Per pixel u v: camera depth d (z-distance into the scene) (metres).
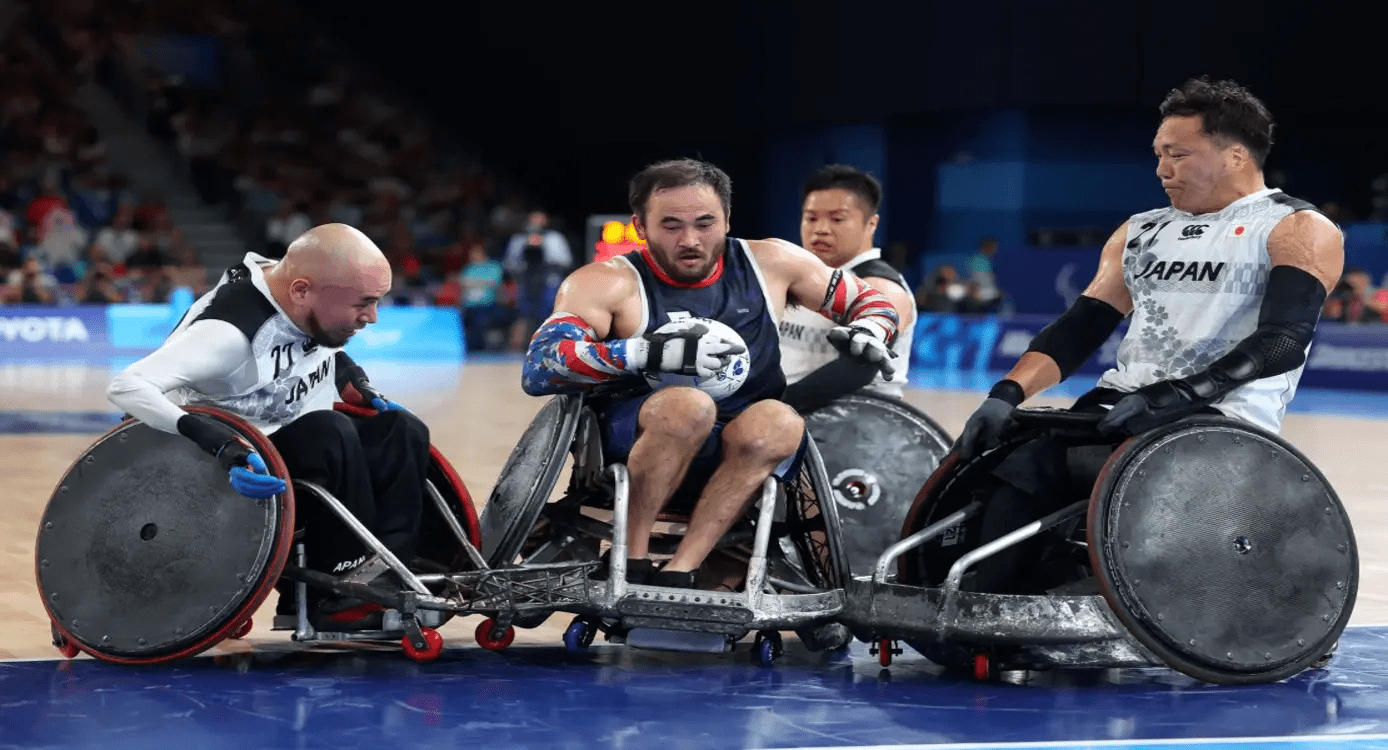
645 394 15.27
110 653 13.95
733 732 11.95
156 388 13.84
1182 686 14.13
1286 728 12.38
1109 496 13.85
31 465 31.25
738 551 16.12
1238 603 14.01
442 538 15.99
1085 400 15.62
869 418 17.73
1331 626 14.23
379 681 13.72
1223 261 14.95
